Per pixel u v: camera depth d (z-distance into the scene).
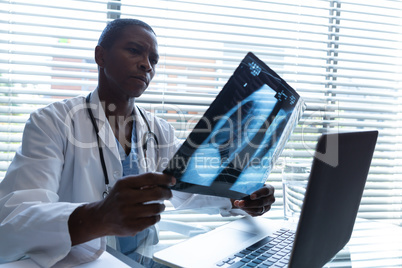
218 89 1.75
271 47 1.81
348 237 0.69
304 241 0.48
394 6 1.98
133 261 0.64
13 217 0.66
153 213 0.61
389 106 1.98
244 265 0.61
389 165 1.96
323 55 1.88
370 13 1.93
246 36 1.77
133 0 1.62
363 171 0.63
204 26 1.71
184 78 1.73
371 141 0.62
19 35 1.50
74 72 1.60
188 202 1.04
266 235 0.78
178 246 0.70
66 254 0.61
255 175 0.75
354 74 1.92
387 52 1.97
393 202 1.96
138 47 1.04
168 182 0.61
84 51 1.59
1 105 1.52
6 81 1.50
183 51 1.70
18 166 0.85
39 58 1.54
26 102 1.53
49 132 0.95
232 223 0.88
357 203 0.66
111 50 1.04
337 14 1.90
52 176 0.88
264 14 1.79
